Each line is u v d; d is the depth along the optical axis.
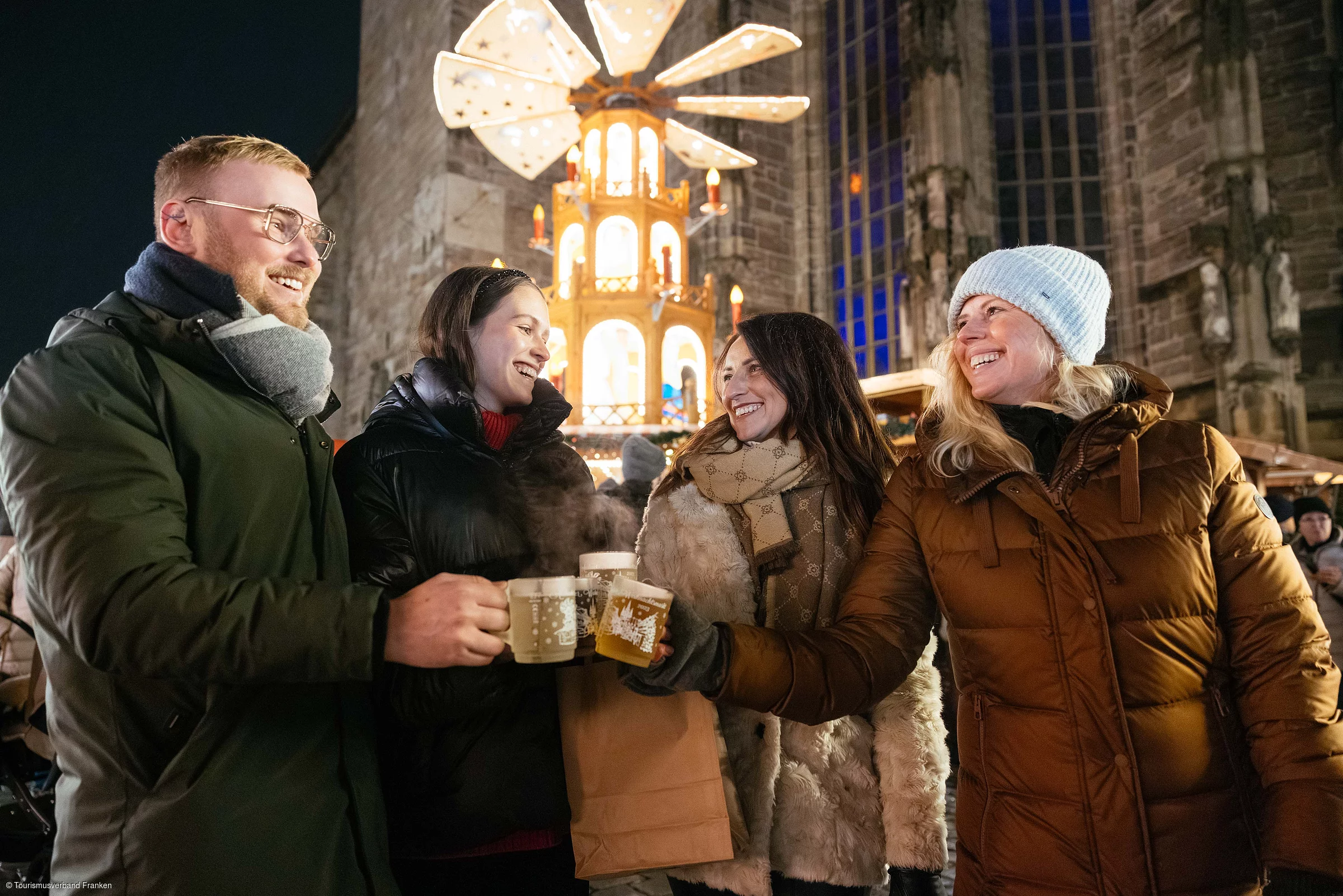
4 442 1.32
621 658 1.50
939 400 1.96
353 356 21.58
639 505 3.93
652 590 1.52
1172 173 14.49
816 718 1.73
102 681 1.39
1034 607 1.69
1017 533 1.74
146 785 1.37
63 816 1.41
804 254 17.47
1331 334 12.67
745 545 2.07
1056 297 1.89
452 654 1.29
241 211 1.68
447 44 18.42
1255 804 1.62
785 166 17.81
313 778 1.48
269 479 1.57
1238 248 13.14
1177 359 14.15
